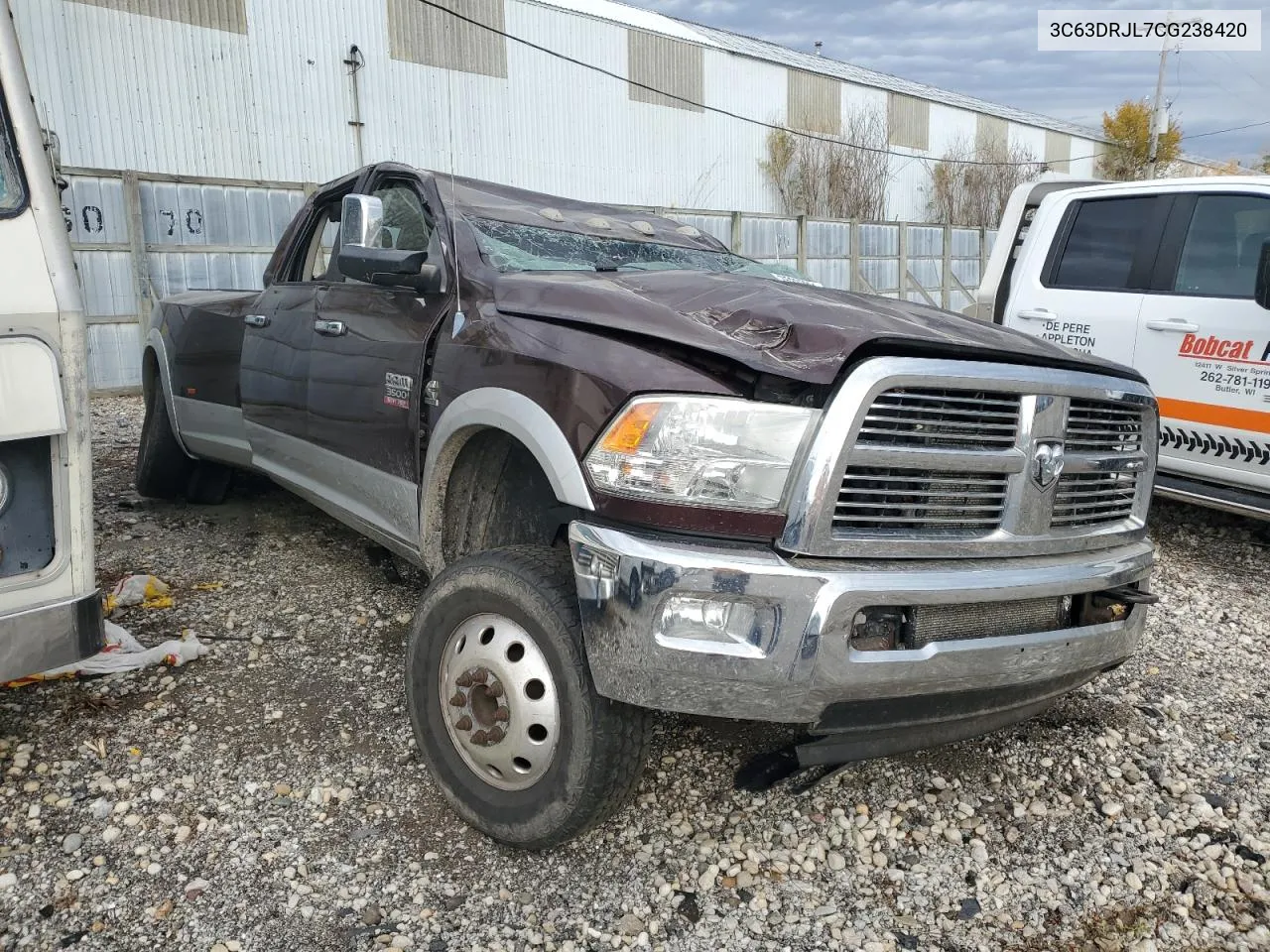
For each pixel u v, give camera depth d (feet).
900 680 7.37
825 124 95.25
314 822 8.68
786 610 6.95
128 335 39.65
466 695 8.30
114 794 8.90
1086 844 9.04
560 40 72.13
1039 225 19.99
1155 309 17.37
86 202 38.22
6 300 7.67
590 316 8.45
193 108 54.54
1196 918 8.09
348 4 60.39
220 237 41.52
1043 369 8.11
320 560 15.12
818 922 7.80
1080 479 8.74
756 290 9.07
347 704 10.69
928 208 108.88
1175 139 130.11
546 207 12.50
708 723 9.96
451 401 9.26
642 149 79.15
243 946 7.21
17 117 7.92
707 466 7.14
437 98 65.41
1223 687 12.36
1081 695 12.00
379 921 7.52
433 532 10.02
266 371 13.48
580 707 7.47
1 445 7.80
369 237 10.62
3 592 7.85
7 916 7.38
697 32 92.07
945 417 7.66
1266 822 9.48
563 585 7.84
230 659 11.61
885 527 7.53
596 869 8.25
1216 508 16.87
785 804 9.30
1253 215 16.37
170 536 16.10
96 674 10.96
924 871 8.52
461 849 8.42
